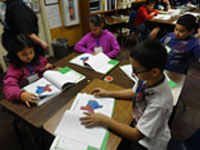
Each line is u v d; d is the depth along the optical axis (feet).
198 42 5.25
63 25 11.41
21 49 4.00
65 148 2.42
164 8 12.85
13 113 3.26
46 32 10.53
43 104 3.39
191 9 12.07
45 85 3.96
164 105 2.37
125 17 12.79
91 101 3.34
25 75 4.42
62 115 3.01
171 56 5.70
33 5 9.19
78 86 3.98
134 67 2.41
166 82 2.49
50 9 10.19
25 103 3.43
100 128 2.72
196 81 8.27
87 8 11.18
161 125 2.58
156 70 2.25
